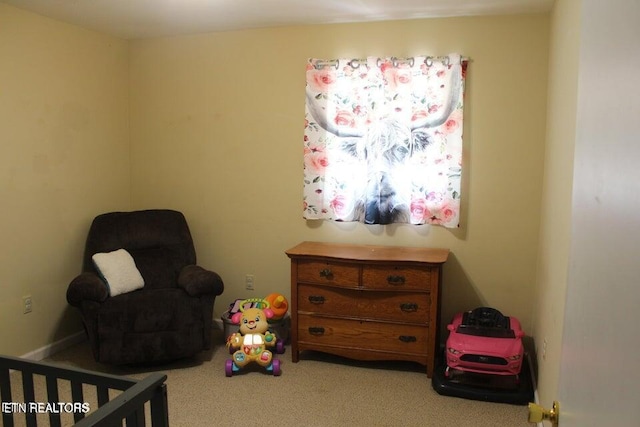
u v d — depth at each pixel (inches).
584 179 35.7
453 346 111.7
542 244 118.2
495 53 127.3
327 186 141.0
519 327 118.5
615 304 26.0
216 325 157.5
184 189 157.2
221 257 156.3
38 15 126.2
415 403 108.8
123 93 156.8
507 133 128.6
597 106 32.2
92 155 145.6
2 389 68.5
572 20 83.5
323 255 124.3
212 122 152.0
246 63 146.9
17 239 123.7
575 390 35.5
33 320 129.2
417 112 131.6
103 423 48.7
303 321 128.5
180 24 138.3
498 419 102.2
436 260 118.1
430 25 130.8
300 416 103.2
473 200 132.9
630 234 23.8
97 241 137.1
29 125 125.3
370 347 124.4
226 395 112.1
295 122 144.9
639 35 23.2
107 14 127.6
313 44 140.4
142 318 120.6
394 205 136.4
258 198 150.7
